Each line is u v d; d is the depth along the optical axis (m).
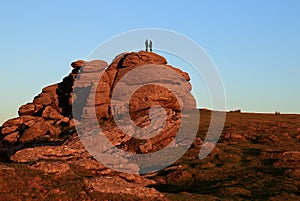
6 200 34.59
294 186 45.94
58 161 44.00
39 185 37.88
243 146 65.88
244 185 47.25
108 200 36.97
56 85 95.56
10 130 82.06
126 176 48.78
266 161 56.72
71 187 38.47
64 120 81.81
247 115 98.12
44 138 72.81
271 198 41.88
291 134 73.00
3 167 40.00
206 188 47.22
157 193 39.53
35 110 90.50
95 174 46.00
